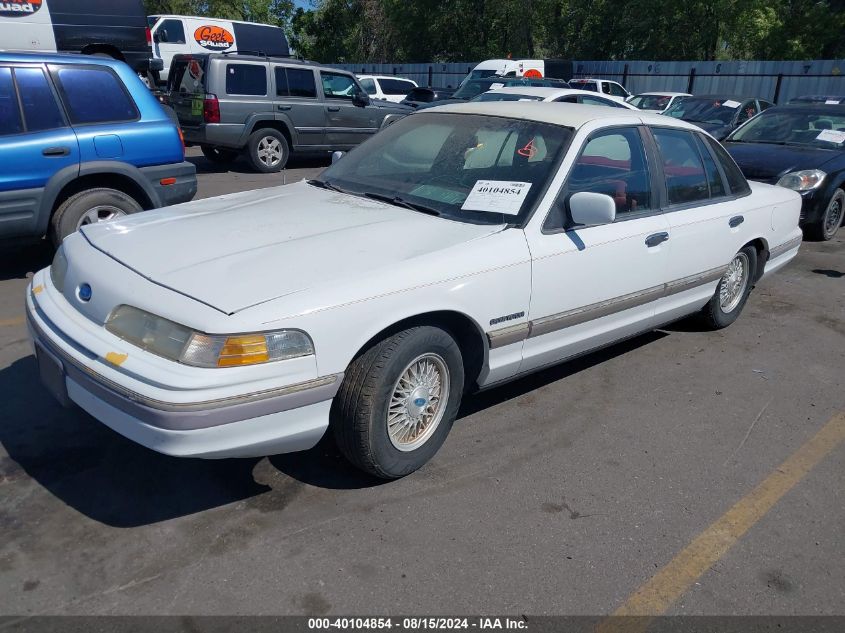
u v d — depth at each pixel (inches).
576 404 170.7
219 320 107.2
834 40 1168.8
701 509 132.6
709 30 1202.0
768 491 139.5
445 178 158.9
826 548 123.4
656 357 202.2
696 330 224.8
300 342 112.1
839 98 568.7
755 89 930.7
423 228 141.3
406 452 132.4
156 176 246.5
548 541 120.9
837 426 166.9
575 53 1382.9
